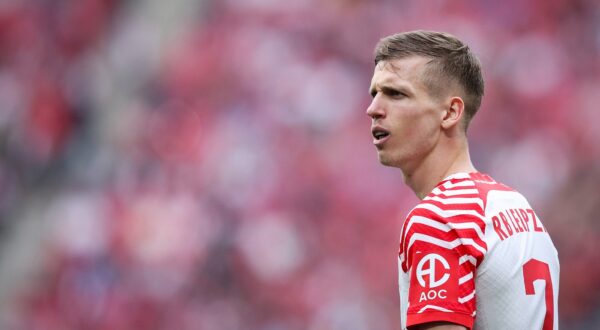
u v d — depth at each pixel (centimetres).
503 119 3797
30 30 5162
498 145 3725
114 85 4853
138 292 3759
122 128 4606
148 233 3856
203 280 3706
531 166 3553
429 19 4284
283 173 3891
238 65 4462
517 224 819
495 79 3938
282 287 3556
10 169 4678
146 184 4125
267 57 4397
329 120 4056
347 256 3575
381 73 856
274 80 4294
